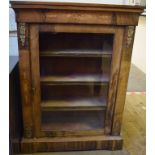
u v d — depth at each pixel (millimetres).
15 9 1114
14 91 1366
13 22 1639
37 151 1484
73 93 1588
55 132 1470
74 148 1506
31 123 1430
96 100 1553
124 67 1333
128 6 1147
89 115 1585
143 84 2641
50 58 1462
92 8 1141
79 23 1190
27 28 1179
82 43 1424
